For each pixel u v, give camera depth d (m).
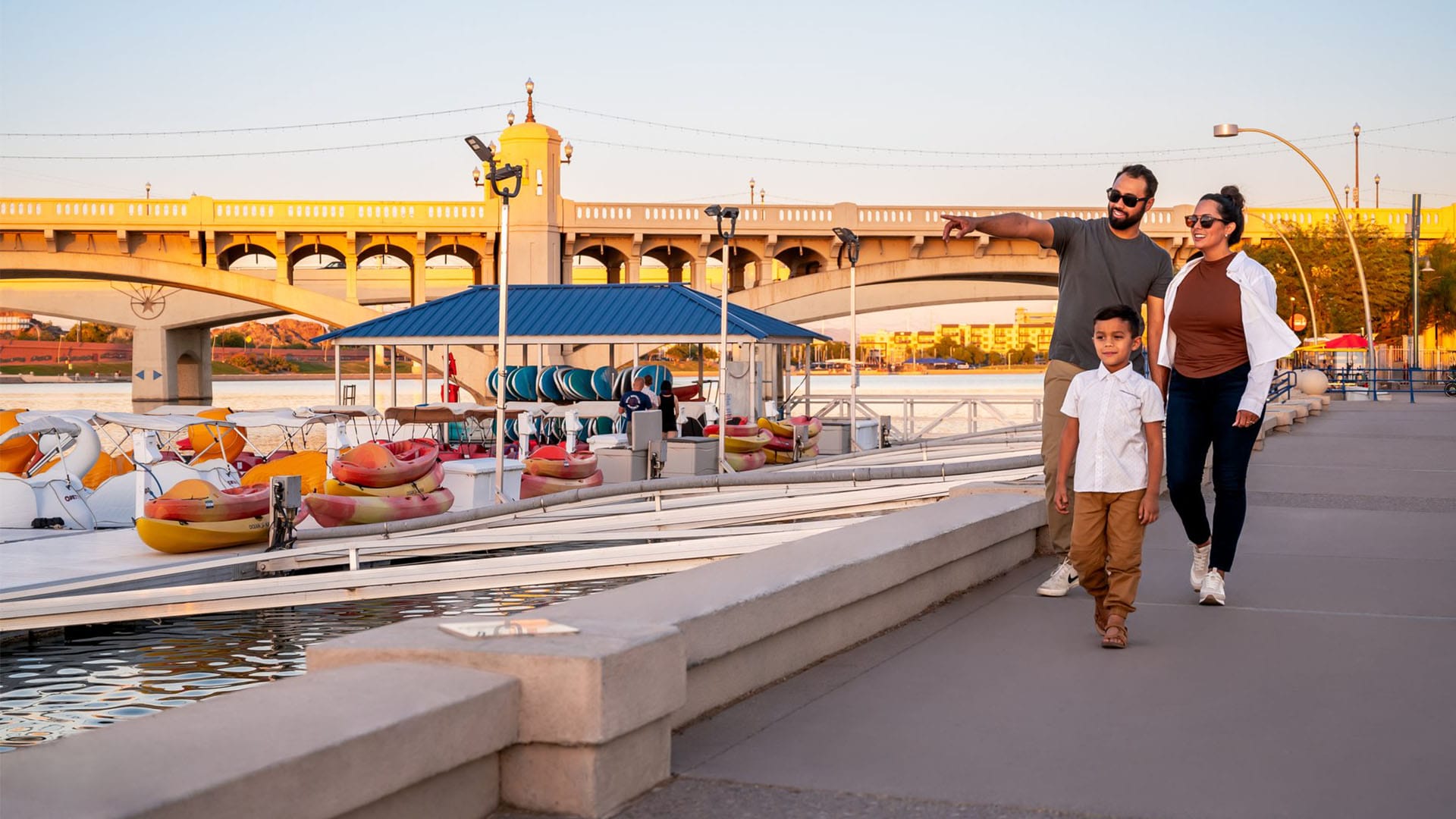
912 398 45.50
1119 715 4.93
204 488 16.28
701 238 66.12
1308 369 47.03
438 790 3.59
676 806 3.96
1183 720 4.84
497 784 3.89
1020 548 9.12
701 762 4.42
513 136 64.56
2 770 2.88
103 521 19.42
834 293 68.12
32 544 16.47
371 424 28.81
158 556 15.50
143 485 17.55
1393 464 17.14
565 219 65.44
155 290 82.75
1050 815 3.83
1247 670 5.64
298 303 66.56
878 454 27.69
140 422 20.80
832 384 152.75
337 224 65.25
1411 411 34.69
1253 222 75.00
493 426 31.55
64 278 71.50
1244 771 4.21
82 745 3.07
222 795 2.81
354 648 4.05
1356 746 4.48
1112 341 6.18
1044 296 75.94
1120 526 6.16
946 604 7.53
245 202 65.31
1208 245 7.09
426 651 3.96
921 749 4.52
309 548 15.83
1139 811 3.85
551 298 37.78
